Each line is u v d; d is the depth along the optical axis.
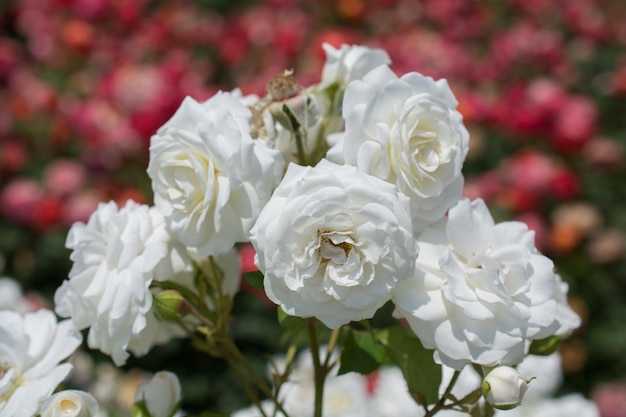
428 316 0.49
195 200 0.52
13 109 1.68
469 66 1.81
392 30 2.07
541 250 1.53
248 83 1.69
